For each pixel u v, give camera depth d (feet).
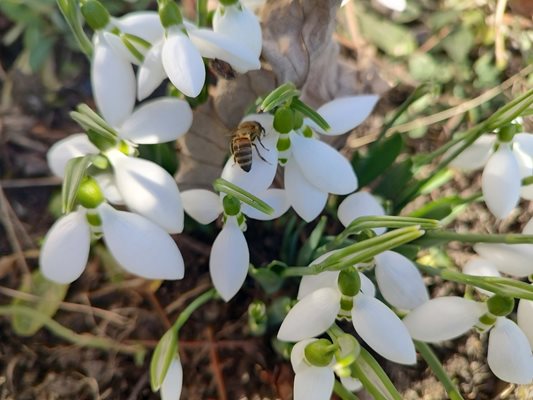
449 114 0.67
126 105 0.36
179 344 0.54
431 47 0.72
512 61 0.72
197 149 0.49
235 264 0.38
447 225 0.62
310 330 0.35
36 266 0.58
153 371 0.36
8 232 0.59
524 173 0.39
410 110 0.67
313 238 0.48
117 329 0.55
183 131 0.37
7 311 0.55
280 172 0.50
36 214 0.61
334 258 0.33
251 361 0.54
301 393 0.34
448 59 0.71
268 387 0.53
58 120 0.65
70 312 0.55
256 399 0.53
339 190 0.37
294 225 0.58
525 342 0.35
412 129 0.67
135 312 0.55
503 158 0.38
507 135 0.38
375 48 0.71
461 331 0.36
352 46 0.70
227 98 0.44
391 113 0.68
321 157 0.37
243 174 0.37
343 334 0.35
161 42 0.35
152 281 0.56
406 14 0.73
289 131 0.36
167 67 0.34
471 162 0.42
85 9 0.35
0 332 0.55
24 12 0.66
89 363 0.54
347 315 0.35
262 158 0.37
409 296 0.36
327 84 0.52
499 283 0.33
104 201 0.34
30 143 0.64
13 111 0.65
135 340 0.55
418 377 0.56
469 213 0.62
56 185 0.62
